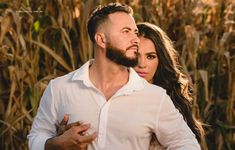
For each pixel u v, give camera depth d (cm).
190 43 629
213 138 650
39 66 607
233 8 695
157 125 358
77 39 608
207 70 659
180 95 448
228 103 647
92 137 346
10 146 574
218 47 662
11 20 573
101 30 358
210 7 683
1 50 576
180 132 364
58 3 601
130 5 635
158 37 434
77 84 361
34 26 603
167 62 442
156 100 358
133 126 351
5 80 591
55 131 370
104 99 354
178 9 659
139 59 431
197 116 595
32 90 573
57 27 599
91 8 593
